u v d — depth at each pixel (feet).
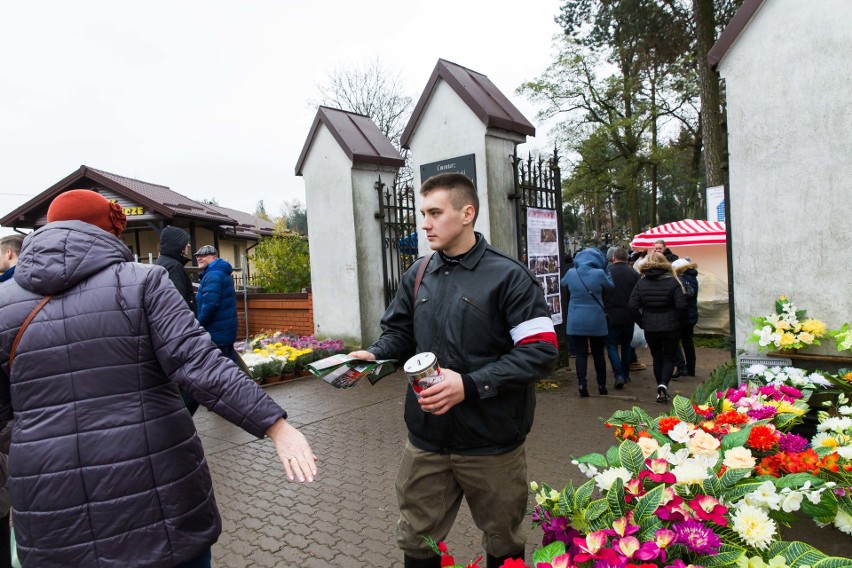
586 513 5.94
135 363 5.27
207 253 19.99
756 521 5.54
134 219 51.49
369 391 21.77
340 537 10.41
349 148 26.40
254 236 77.66
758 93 13.48
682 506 5.76
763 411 8.53
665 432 7.86
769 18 13.21
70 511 4.94
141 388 5.29
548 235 24.11
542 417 17.63
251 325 34.99
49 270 5.16
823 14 12.51
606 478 6.36
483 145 21.85
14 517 5.14
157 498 5.18
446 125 22.84
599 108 83.10
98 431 5.04
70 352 5.08
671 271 18.67
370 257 27.71
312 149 28.19
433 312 6.84
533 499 11.57
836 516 6.55
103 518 4.98
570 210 98.84
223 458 14.94
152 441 5.23
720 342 31.14
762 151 13.53
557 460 13.80
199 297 18.06
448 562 5.83
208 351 5.32
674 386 21.70
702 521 5.61
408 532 6.85
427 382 5.94
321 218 28.12
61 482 4.94
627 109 79.92
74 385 5.07
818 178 12.82
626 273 21.65
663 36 57.00
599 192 83.76
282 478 13.39
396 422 17.58
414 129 23.77
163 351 5.28
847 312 12.59
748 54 13.56
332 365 6.51
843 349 12.16
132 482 5.06
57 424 5.01
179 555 5.25
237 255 78.07
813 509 6.40
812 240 12.98
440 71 22.61
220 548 10.11
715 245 33.78
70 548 4.94
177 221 53.93
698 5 41.16
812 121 12.81
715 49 13.92
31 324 5.12
